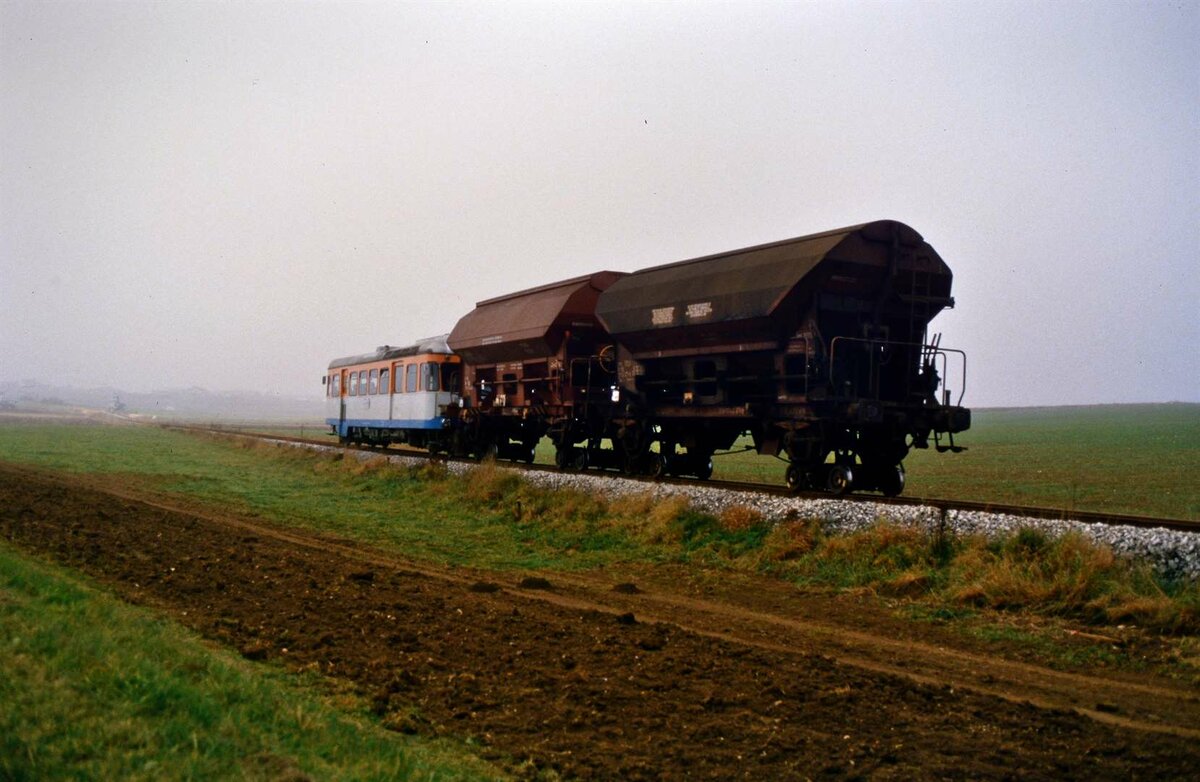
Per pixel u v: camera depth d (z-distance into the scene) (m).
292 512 23.25
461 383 32.66
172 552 14.87
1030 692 8.80
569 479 21.45
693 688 8.45
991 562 12.86
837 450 18.31
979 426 127.88
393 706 7.66
